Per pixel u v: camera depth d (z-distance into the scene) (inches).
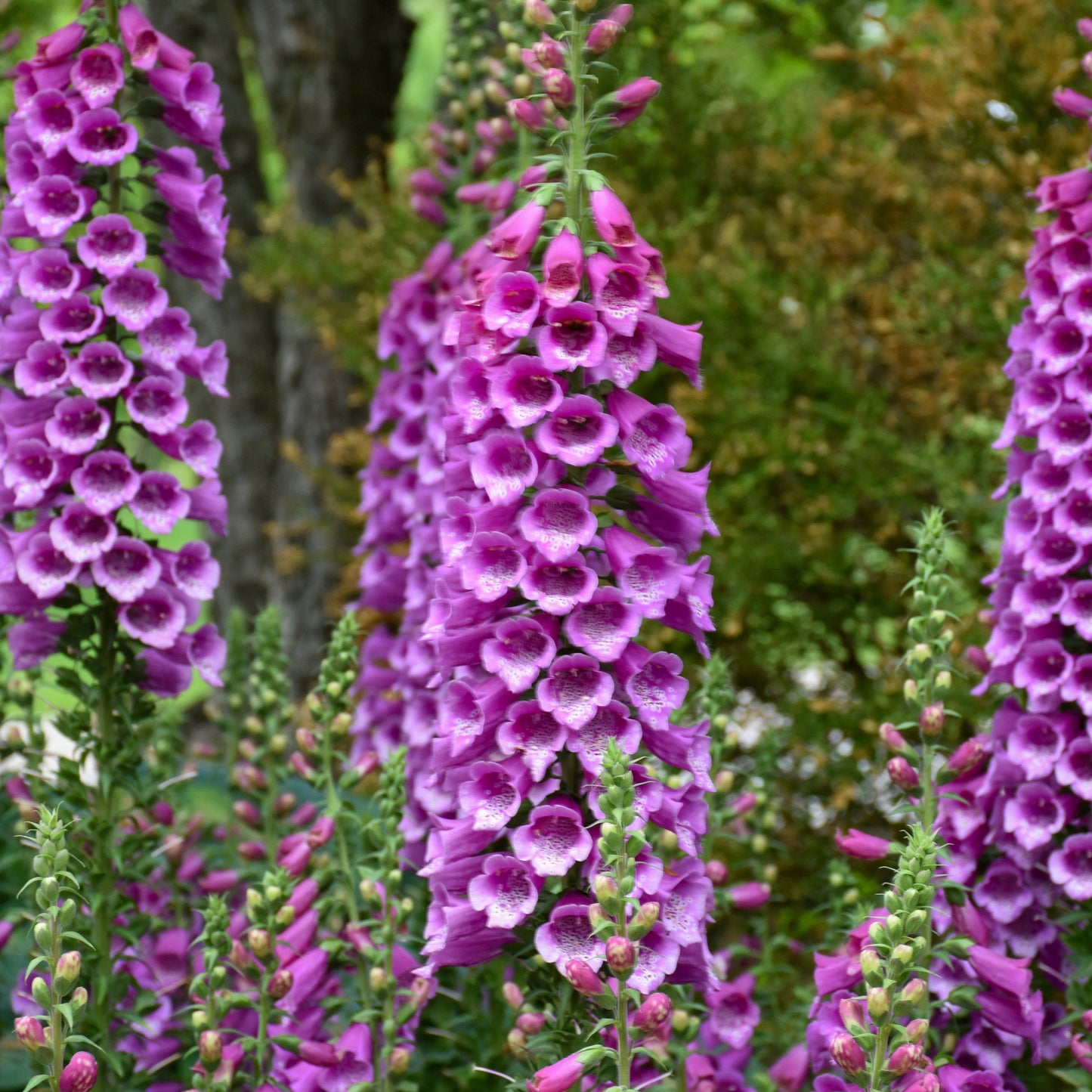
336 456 328.5
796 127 306.0
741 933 202.8
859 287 281.4
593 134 106.9
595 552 106.0
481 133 177.0
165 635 131.5
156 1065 133.0
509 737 97.8
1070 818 126.0
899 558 276.1
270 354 381.7
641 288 100.0
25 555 129.3
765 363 280.7
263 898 117.6
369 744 184.5
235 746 182.1
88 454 130.6
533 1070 110.1
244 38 423.8
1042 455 129.4
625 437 100.2
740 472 280.1
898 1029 97.5
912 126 270.8
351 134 363.9
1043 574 125.3
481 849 100.9
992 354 258.5
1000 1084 113.9
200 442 136.8
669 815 99.7
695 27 346.0
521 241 101.8
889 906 96.7
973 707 231.0
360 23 362.6
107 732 134.7
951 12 330.0
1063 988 133.7
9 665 173.2
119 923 139.5
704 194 319.6
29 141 133.3
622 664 99.6
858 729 264.7
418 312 182.9
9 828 165.9
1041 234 129.2
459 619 100.3
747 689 292.7
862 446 265.0
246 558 378.6
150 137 300.5
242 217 373.4
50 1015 92.7
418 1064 145.3
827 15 323.6
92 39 135.9
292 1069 123.0
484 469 99.3
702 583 105.0
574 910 96.7
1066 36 252.2
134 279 132.6
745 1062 143.1
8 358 131.4
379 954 120.5
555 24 105.9
